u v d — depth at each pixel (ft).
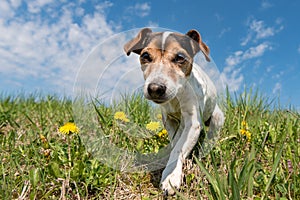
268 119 1.96
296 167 1.16
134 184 1.18
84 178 1.10
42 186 1.07
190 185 1.16
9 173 1.15
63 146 1.41
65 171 1.13
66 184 1.06
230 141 1.54
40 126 1.99
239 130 1.58
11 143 1.54
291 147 1.40
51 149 1.40
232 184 0.87
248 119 1.88
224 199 0.87
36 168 1.18
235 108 2.03
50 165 1.09
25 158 1.30
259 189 1.10
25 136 1.69
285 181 1.10
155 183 1.23
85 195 1.07
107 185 1.15
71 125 1.29
